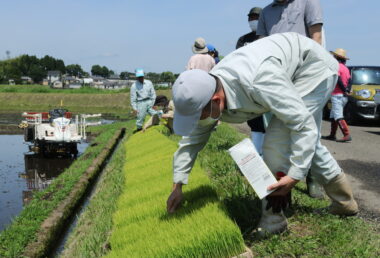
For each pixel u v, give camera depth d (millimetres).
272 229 2936
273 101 2428
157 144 8016
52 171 10570
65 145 12594
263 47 2543
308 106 2688
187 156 3062
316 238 2873
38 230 4910
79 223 5410
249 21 5852
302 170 2594
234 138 7789
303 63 2660
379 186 4609
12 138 17484
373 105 11141
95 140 14297
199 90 2389
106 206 5301
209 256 2689
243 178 4535
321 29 3617
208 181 4082
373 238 2902
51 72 133250
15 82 111000
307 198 3857
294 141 2564
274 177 2666
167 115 9820
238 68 2479
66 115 13398
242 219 3330
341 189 3105
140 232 3189
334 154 6750
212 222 2869
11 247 4301
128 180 5504
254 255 2762
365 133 9766
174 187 3172
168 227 3084
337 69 2797
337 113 8172
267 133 2814
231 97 2529
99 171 9156
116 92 49156
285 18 3715
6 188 8602
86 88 53781
